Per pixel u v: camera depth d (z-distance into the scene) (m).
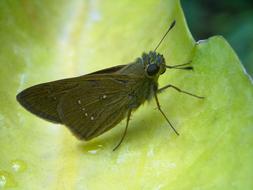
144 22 0.13
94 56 0.13
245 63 0.19
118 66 0.12
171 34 0.12
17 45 0.13
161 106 0.12
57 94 0.12
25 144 0.12
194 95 0.11
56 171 0.11
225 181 0.10
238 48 0.19
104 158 0.12
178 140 0.11
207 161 0.11
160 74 0.12
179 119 0.12
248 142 0.10
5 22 0.13
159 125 0.12
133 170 0.11
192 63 0.11
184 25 0.12
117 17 0.14
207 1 0.21
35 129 0.12
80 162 0.12
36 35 0.13
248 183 0.10
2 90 0.12
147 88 0.12
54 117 0.12
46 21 0.14
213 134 0.11
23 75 0.13
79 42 0.13
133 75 0.12
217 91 0.11
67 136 0.12
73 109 0.12
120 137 0.12
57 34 0.14
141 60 0.12
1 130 0.12
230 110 0.11
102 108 0.12
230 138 0.11
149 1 0.14
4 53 0.13
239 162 0.10
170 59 0.12
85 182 0.11
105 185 0.11
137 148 0.12
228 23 0.20
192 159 0.11
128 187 0.11
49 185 0.11
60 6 0.14
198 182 0.10
